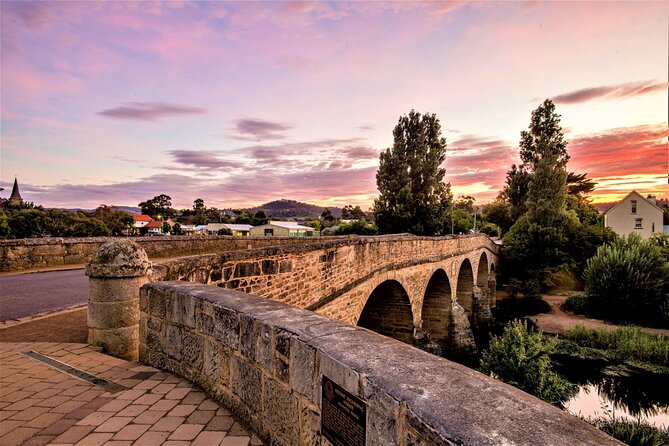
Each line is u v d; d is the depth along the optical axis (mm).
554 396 14453
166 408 3094
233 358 3035
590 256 37750
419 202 36125
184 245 15922
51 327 5586
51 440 2609
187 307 3648
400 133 37188
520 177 50969
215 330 3262
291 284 7438
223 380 3164
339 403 1915
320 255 8547
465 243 26000
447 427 1294
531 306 32781
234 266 6086
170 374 3830
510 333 15664
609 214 51625
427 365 1828
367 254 11312
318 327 2488
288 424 2393
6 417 2926
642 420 13945
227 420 2910
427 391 1545
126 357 4492
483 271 33938
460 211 74375
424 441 1370
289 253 7375
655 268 27359
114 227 56844
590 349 21578
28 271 11383
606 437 1218
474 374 1729
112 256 4512
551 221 39000
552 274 37906
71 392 3391
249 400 2830
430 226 35719
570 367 19203
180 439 2641
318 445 2104
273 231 63688
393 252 13641
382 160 37312
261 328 2688
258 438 2666
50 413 3000
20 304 7285
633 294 27172
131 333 4539
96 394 3350
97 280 4527
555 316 29797
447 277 21516
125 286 4512
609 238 37750
